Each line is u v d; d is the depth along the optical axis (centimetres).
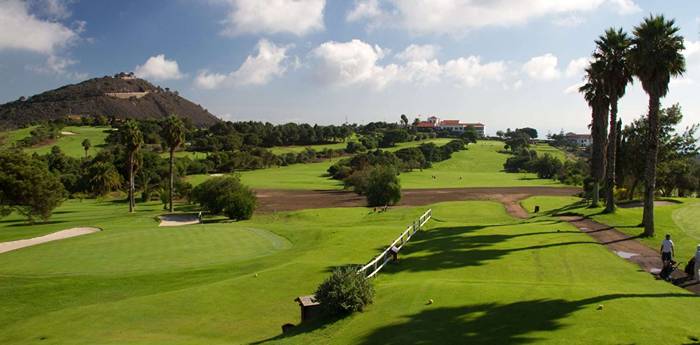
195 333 1877
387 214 5878
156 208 8369
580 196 7569
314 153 18350
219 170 15038
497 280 2141
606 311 1493
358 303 1733
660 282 2016
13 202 5966
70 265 3153
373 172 7400
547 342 1278
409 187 10938
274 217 6619
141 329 1931
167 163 12700
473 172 16025
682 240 3066
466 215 5553
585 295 1694
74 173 11688
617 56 4431
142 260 3262
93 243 3950
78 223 5875
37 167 6184
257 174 14575
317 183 12294
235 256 3344
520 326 1417
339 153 19150
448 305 1681
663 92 3419
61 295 2505
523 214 5647
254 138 19588
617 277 2156
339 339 1521
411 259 2764
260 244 3806
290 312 2070
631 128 5791
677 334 1291
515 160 16650
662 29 3369
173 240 4038
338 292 1733
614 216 4206
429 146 18100
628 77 4462
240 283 2428
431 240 3391
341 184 12038
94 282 2678
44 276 2878
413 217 5384
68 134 18762
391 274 2405
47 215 6191
